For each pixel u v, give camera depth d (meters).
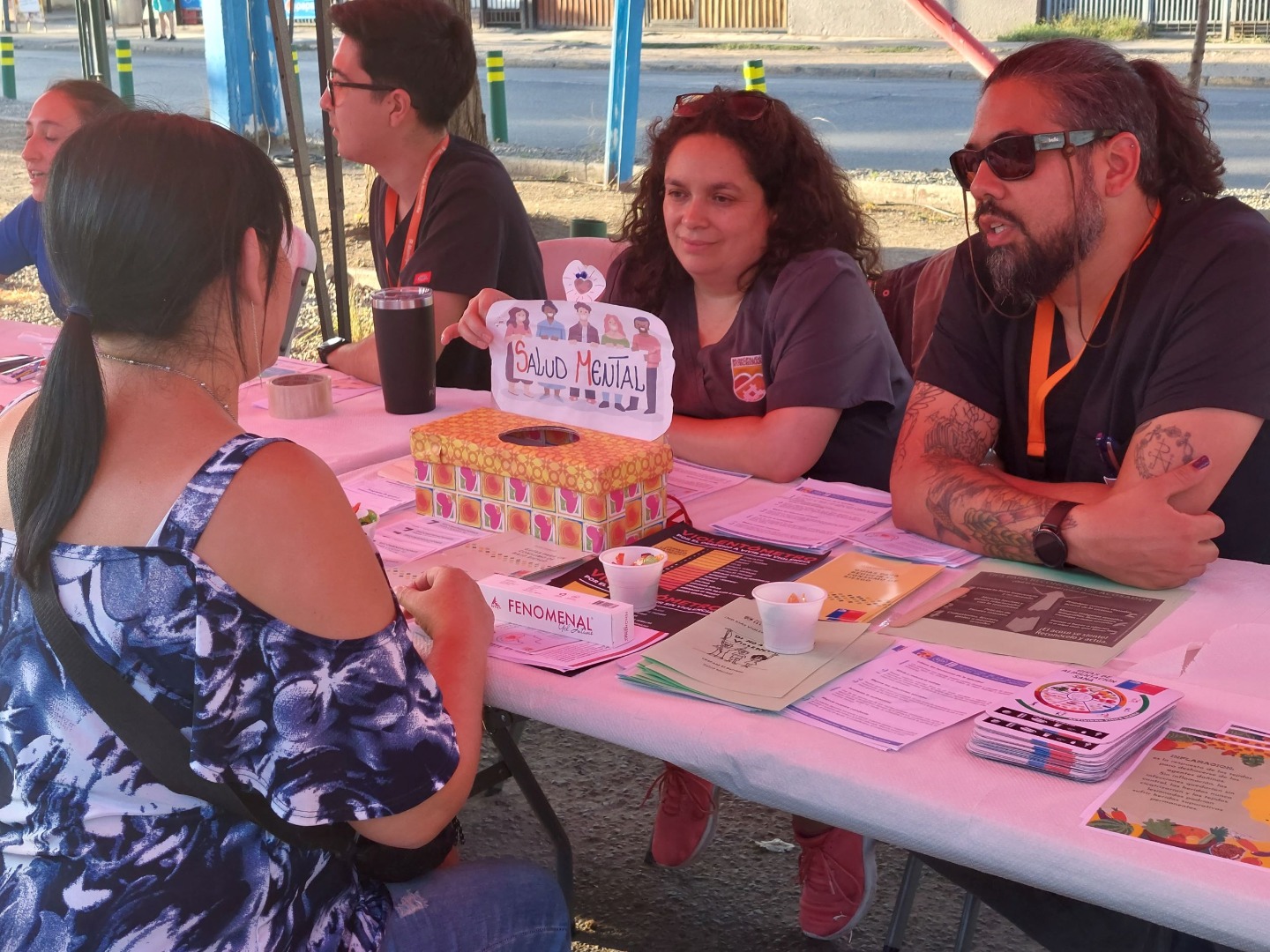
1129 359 2.11
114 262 1.15
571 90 16.62
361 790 1.20
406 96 3.32
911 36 21.69
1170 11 20.20
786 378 2.48
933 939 2.47
